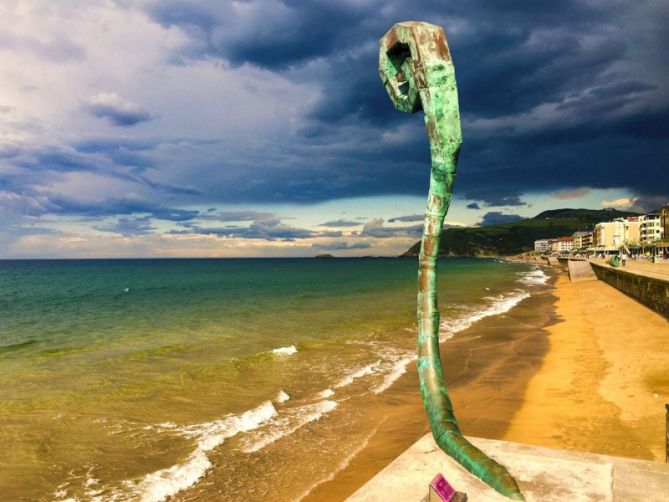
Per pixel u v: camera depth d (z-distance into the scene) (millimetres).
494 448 4129
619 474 3615
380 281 67812
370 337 20812
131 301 40281
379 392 12539
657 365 13633
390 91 4500
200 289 53938
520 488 3432
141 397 12180
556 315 27516
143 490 7547
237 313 30656
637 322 21469
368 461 8562
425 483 3508
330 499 7309
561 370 14484
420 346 4441
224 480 7898
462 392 12805
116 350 18750
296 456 8766
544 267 116688
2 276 91125
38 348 19453
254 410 11055
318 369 14992
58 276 90875
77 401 11852
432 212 4285
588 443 8805
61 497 7336
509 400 11836
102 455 8742
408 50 4254
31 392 12680
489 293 44094
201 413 10977
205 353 17828
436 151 4094
